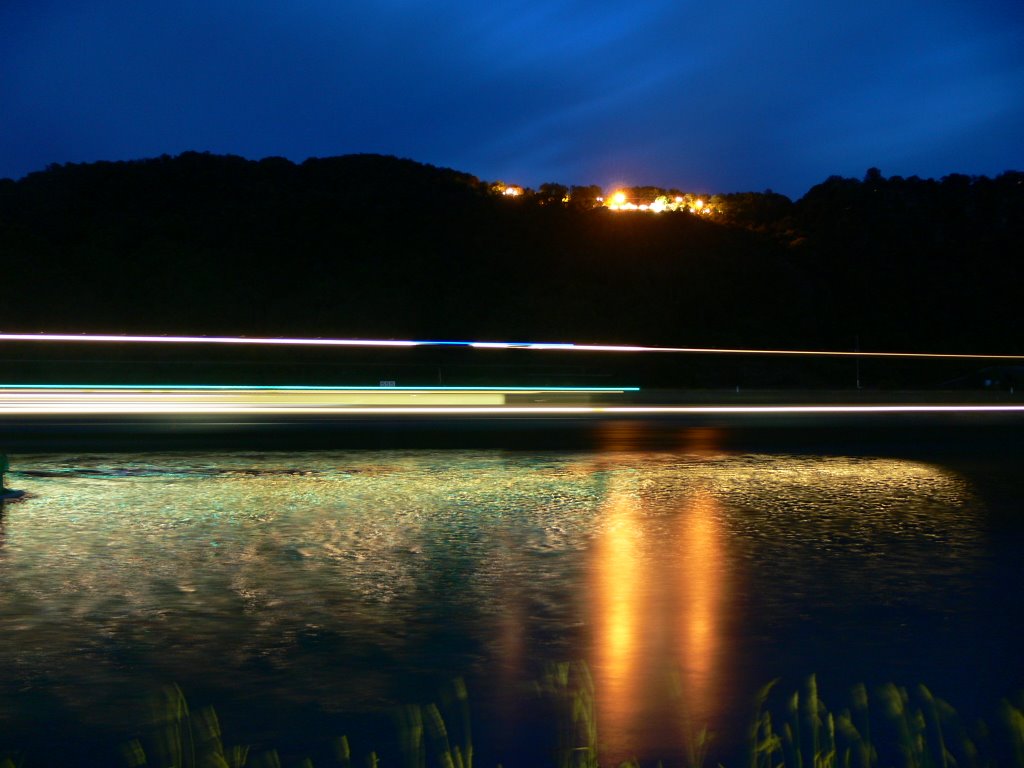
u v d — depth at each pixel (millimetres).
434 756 5141
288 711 5762
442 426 30531
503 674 6461
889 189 116750
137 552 10531
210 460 20266
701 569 9844
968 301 97000
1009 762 5023
